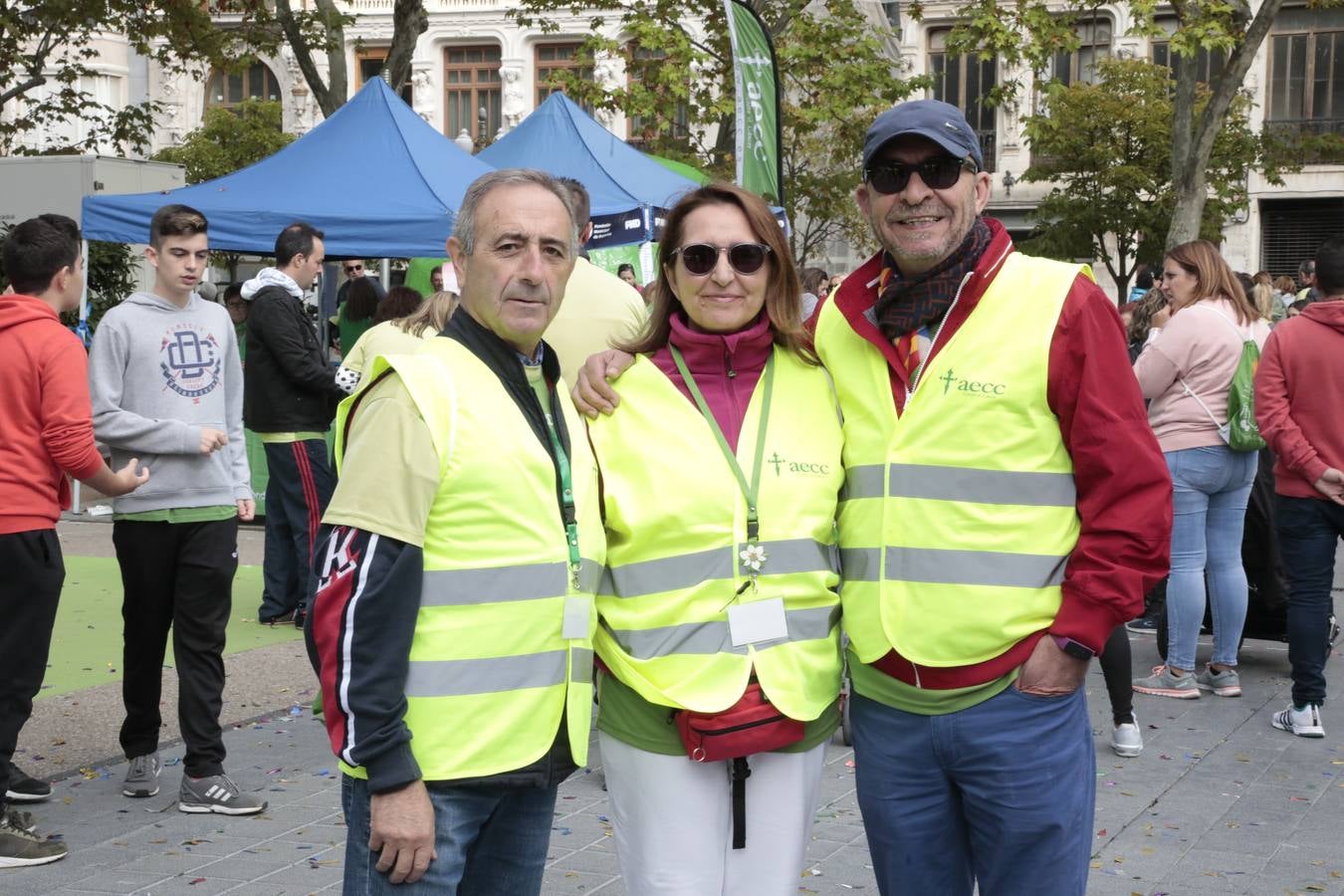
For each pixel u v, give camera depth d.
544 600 2.58
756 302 2.94
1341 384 5.96
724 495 2.86
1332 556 6.15
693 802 2.86
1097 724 6.37
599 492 2.88
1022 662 2.86
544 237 2.59
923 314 2.90
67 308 4.82
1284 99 32.41
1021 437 2.86
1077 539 2.88
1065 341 2.83
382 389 2.55
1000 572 2.85
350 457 2.51
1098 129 27.33
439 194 9.99
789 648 2.86
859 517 2.97
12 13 18.08
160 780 5.46
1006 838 2.89
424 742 2.48
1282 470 6.14
